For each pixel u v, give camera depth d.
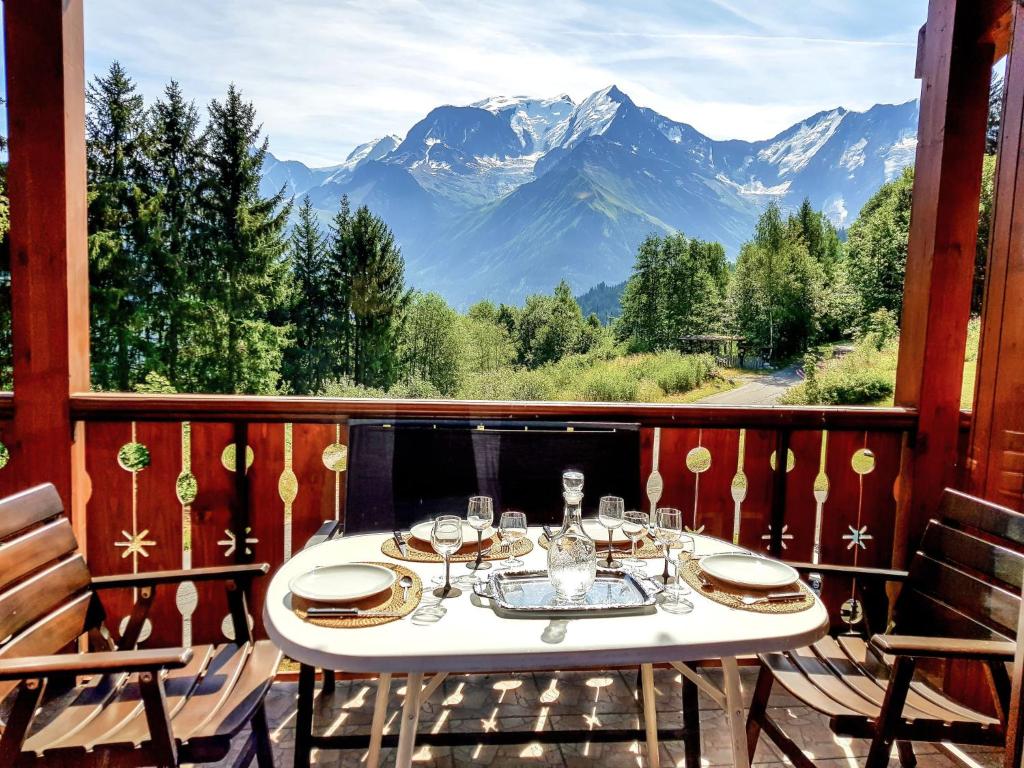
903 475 2.59
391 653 1.18
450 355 41.50
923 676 2.40
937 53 2.45
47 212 2.13
